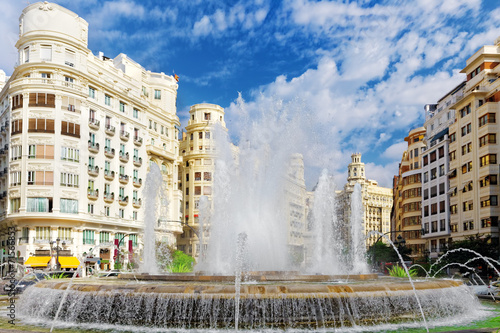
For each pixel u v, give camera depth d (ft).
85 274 159.02
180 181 304.91
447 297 45.44
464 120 190.90
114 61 236.22
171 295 38.60
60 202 172.35
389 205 613.52
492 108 172.45
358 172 574.56
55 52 178.29
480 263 148.15
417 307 41.98
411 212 257.34
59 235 172.14
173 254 189.98
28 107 172.65
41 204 168.86
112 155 200.23
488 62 181.98
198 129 298.15
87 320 41.06
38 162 170.50
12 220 170.50
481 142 176.55
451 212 202.49
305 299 37.99
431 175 227.40
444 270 152.56
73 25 184.96
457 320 44.88
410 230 254.88
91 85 191.21
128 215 208.64
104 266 188.03
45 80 174.60
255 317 37.45
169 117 255.70
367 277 54.65
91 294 41.19
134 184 214.90
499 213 167.73
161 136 247.70
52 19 178.40
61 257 165.48
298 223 79.87
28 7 179.93
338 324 38.63
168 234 237.04
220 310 37.65
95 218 186.19
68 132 177.37
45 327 40.40
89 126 187.73
